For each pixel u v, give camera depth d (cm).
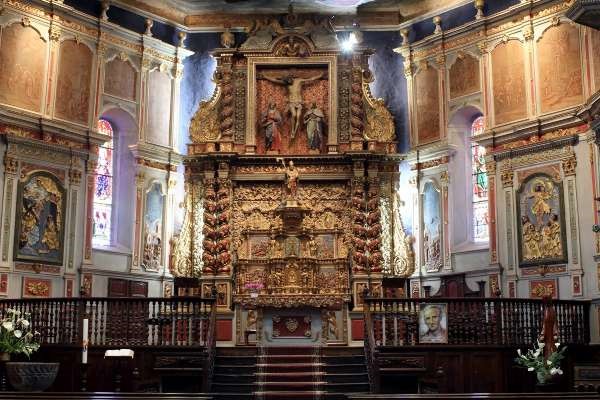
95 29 2492
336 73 2645
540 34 2302
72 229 2345
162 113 2680
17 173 2217
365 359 1939
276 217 2577
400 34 2739
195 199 2598
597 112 2030
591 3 1647
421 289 2556
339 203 2584
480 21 2458
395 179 2616
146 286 2545
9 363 1529
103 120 2570
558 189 2195
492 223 2358
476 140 2431
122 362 1681
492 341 1917
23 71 2272
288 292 2448
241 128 2628
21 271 2192
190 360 1862
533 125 2262
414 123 2653
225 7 2769
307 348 2044
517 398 975
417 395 1008
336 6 2755
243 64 2669
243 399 1789
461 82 2528
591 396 995
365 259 2475
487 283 2350
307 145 2625
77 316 1966
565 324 2020
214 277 2441
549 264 2191
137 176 2553
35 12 2317
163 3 2716
